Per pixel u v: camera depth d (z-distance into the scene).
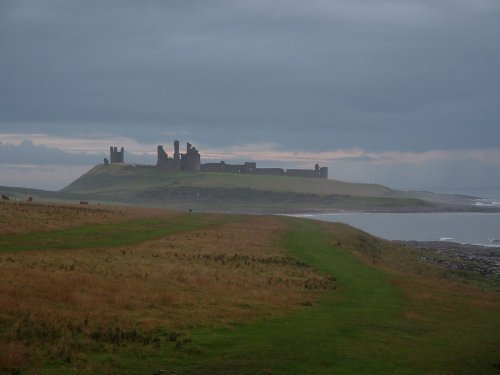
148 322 21.89
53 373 15.36
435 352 21.84
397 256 71.50
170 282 31.27
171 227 70.56
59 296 24.03
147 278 31.56
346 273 43.03
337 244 64.69
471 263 74.44
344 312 28.11
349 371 17.70
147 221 76.06
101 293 26.05
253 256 46.81
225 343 19.89
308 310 27.83
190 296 27.91
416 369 18.91
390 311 29.59
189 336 20.44
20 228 53.31
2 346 16.94
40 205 78.75
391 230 162.00
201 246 51.03
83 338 18.88
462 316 31.16
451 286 44.88
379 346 21.59
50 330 19.19
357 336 22.86
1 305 21.27
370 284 38.94
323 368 17.78
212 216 100.69
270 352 19.05
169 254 43.56
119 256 39.91
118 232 59.38
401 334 24.36
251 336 21.17
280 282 35.81
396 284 40.47
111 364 16.53
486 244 114.25
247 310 26.17
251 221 93.19
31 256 35.59
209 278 34.00
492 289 51.28
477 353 22.62
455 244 108.50
